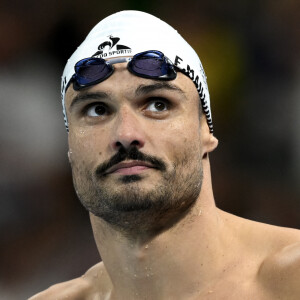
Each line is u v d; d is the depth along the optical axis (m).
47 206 23.56
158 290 8.35
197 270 8.27
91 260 22.70
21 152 23.80
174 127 7.89
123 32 8.45
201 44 25.94
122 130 7.62
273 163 24.62
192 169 8.04
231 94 25.42
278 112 24.95
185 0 26.62
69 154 8.59
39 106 24.70
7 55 25.14
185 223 8.19
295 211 23.81
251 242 8.55
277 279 7.91
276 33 25.48
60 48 25.88
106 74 7.95
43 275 22.59
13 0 25.91
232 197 24.33
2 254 22.64
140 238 8.18
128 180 7.62
